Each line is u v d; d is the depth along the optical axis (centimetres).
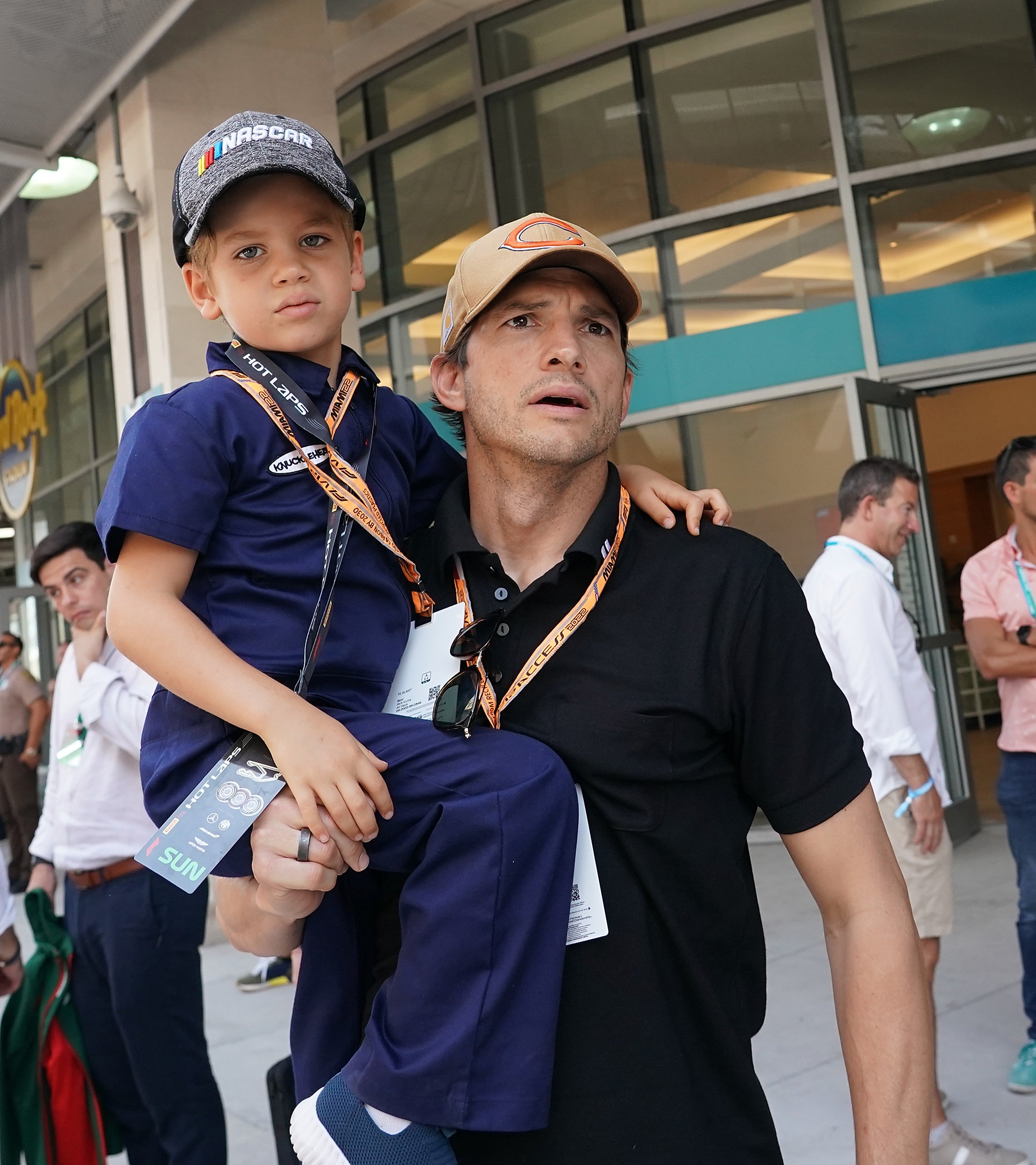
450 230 784
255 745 116
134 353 593
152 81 564
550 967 111
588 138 736
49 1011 251
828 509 666
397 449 148
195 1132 257
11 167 645
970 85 657
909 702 306
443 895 111
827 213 675
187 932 264
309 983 128
